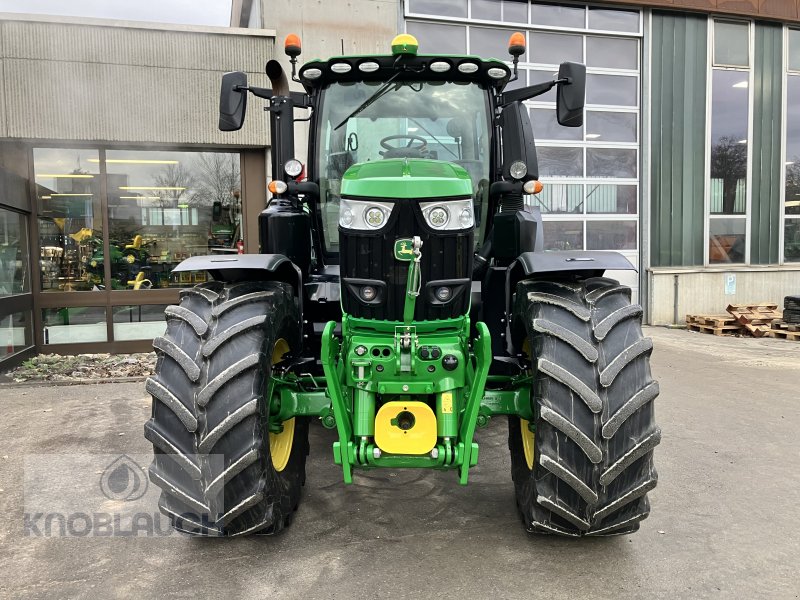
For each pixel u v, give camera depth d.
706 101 10.62
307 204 3.61
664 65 10.37
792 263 11.30
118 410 4.98
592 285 2.75
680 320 10.61
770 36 10.91
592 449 2.33
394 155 3.46
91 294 7.39
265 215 3.27
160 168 7.56
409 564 2.59
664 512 3.12
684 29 10.43
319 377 3.15
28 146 7.10
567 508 2.42
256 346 2.50
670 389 5.88
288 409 2.82
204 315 2.58
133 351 7.53
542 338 2.49
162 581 2.47
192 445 2.40
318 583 2.45
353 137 3.48
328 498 3.30
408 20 9.12
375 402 2.57
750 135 10.91
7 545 2.77
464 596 2.35
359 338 2.55
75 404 5.17
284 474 2.88
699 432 4.49
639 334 2.54
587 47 10.05
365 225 2.46
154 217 7.58
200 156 7.65
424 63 3.27
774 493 3.38
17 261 6.90
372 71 3.37
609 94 10.24
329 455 4.01
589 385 2.38
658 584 2.45
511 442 3.04
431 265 2.47
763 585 2.45
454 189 2.45
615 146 10.31
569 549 2.73
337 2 8.30
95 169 7.36
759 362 7.23
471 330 3.01
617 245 10.44
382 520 3.03
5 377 6.21
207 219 7.72
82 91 7.05
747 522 3.02
